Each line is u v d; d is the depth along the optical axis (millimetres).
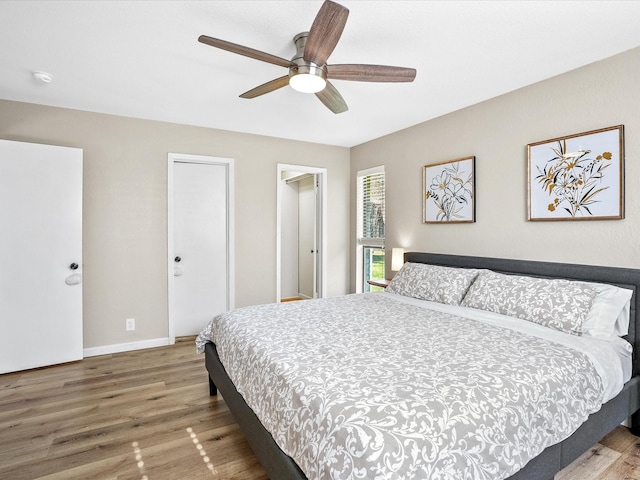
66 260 3145
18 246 2936
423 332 2004
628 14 1827
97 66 2436
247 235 4195
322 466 1080
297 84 2021
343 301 2951
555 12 1812
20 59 2334
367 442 1013
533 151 2686
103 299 3447
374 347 1738
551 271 2520
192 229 3998
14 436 2051
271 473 1439
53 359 3098
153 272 3670
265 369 1586
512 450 1192
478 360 1553
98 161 3396
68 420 2229
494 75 2559
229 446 1974
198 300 4059
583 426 1608
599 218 2312
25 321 2979
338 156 4832
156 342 3695
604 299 2086
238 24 1934
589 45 2139
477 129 3127
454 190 3326
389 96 2969
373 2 1726
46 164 3043
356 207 4801
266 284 4320
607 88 2287
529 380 1396
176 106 3238
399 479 949
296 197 6398
